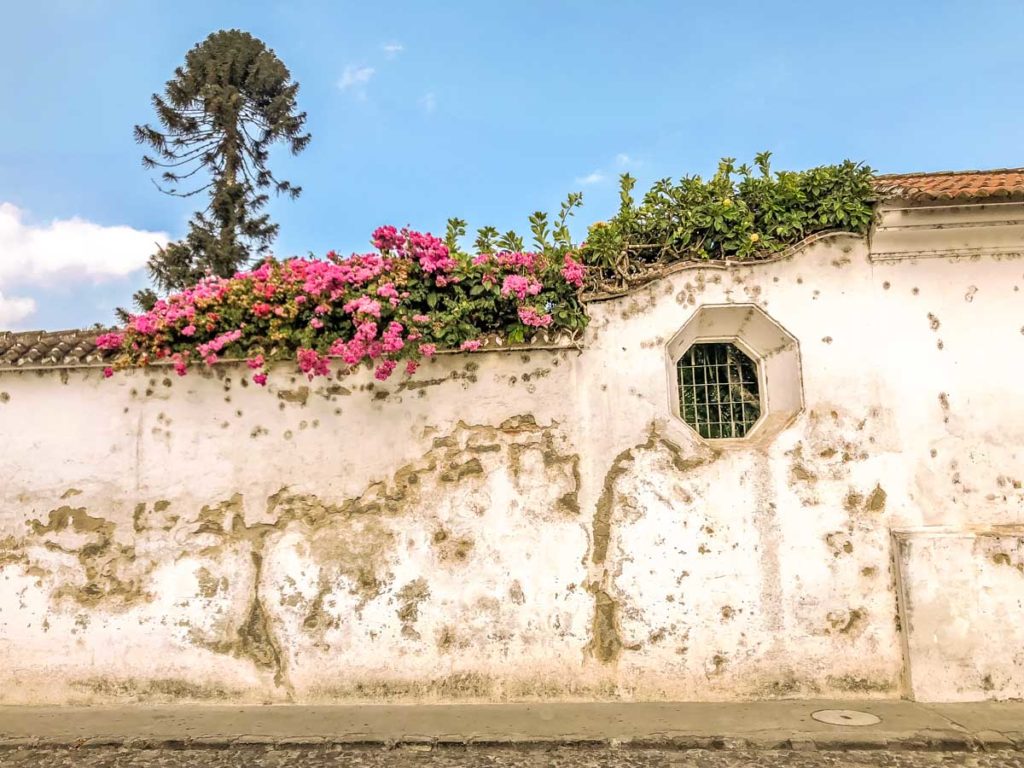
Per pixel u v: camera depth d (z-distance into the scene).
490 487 6.43
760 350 6.77
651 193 6.77
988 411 6.36
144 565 6.44
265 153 21.94
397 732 5.54
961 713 5.69
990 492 6.28
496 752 5.29
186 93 20.12
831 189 6.59
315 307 6.39
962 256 6.51
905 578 6.08
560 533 6.35
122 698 6.30
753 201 6.73
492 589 6.32
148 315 6.57
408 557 6.38
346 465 6.51
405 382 6.55
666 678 6.16
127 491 6.52
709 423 6.73
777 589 6.23
